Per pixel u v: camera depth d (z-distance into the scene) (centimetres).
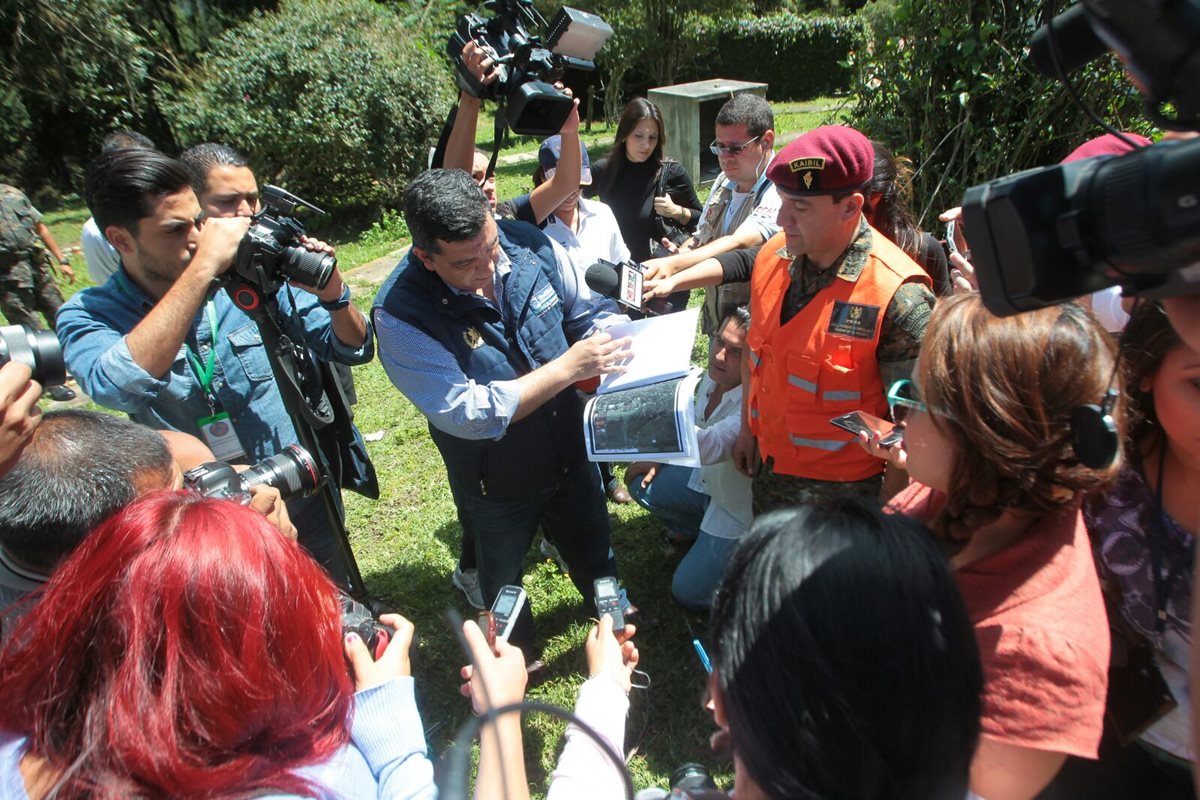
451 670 317
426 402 233
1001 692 107
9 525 137
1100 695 107
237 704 103
